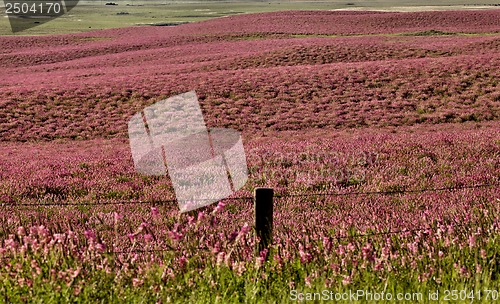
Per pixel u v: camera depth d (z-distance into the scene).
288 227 7.61
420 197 11.19
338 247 5.53
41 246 5.06
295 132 30.03
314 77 41.88
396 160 16.14
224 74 44.28
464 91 37.22
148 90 39.41
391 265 5.12
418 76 40.81
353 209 10.38
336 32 85.56
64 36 95.69
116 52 74.12
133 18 191.25
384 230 6.45
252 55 55.62
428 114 33.12
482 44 55.16
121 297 4.42
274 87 39.81
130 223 9.24
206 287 4.55
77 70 56.09
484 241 5.52
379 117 32.81
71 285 4.45
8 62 67.75
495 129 24.69
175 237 5.09
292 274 4.99
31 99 37.62
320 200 11.48
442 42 59.88
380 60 51.69
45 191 13.49
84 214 10.38
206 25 102.69
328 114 33.78
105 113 35.06
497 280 4.73
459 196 11.02
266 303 4.43
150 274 4.62
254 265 5.04
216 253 5.12
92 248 5.13
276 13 116.25
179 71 50.03
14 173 16.20
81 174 15.76
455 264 5.00
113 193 13.01
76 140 30.31
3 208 11.49
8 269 4.71
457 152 17.19
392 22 93.44
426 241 5.70
